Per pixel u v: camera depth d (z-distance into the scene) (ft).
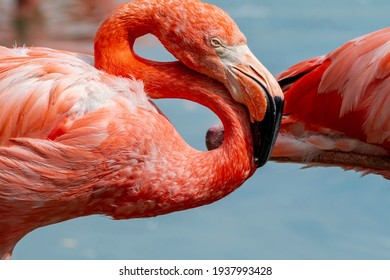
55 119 26.03
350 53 31.22
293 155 32.07
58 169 25.96
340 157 31.86
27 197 26.25
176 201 26.76
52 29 67.97
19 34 66.59
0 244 27.73
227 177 26.58
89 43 66.54
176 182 26.58
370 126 30.96
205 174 26.61
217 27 26.07
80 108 26.12
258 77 25.98
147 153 26.32
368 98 30.86
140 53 64.44
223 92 26.55
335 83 31.17
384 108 30.63
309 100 31.58
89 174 26.17
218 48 26.07
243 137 26.43
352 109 31.07
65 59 26.96
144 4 26.53
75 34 67.36
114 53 26.73
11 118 26.12
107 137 25.95
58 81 26.27
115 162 26.18
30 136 26.09
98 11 70.74
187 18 26.17
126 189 26.55
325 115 31.42
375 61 30.78
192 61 26.30
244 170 26.61
